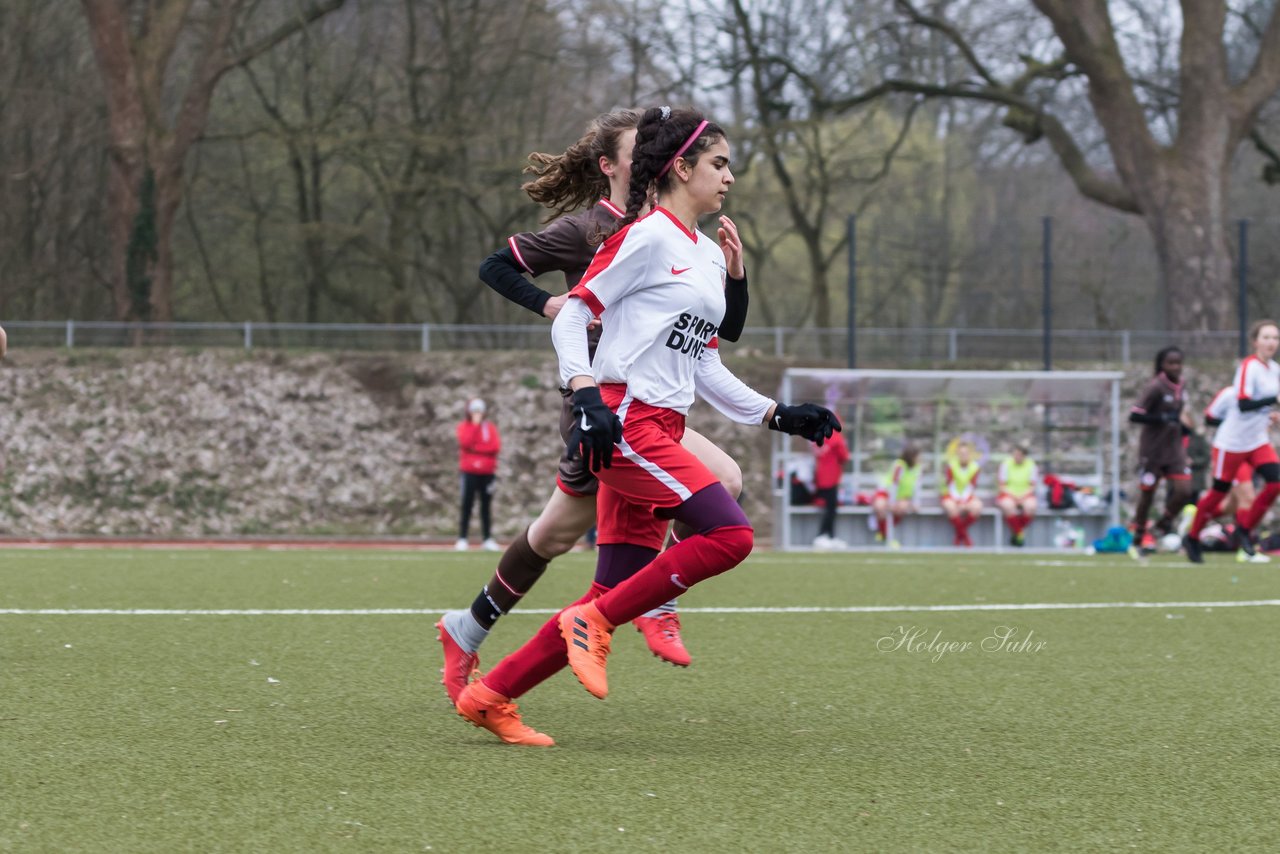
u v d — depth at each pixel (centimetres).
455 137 11781
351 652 2389
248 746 1566
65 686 1978
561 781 1405
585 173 1922
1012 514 6631
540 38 11825
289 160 12344
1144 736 1688
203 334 9600
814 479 6706
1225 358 9369
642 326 1570
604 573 1728
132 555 5281
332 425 8962
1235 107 10231
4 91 11719
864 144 13462
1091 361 9525
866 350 9600
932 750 1592
